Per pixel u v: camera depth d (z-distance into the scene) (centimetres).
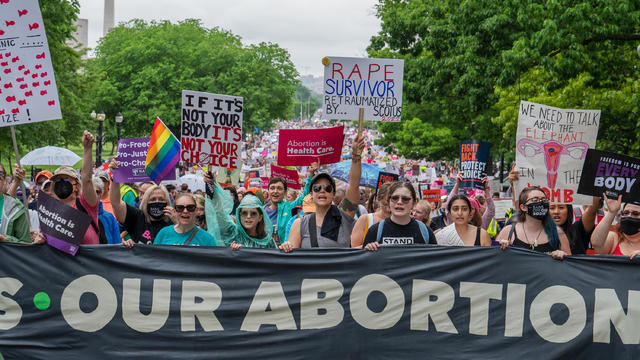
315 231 621
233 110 697
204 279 560
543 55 1662
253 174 2016
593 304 537
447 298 547
